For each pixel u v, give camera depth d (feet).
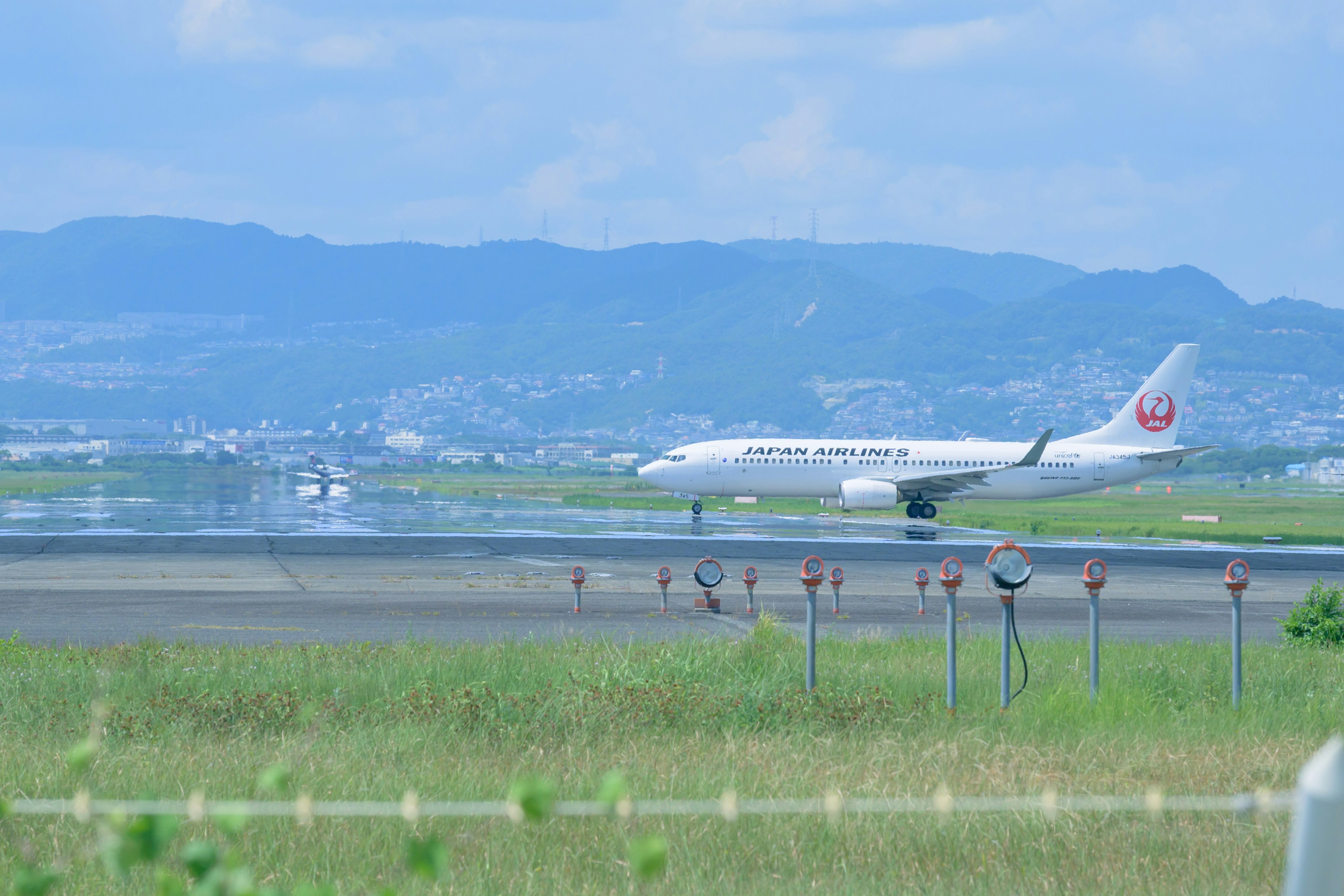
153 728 212.43
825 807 150.41
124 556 616.80
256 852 139.54
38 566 567.59
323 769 176.45
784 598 481.87
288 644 346.74
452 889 129.80
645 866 64.03
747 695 236.43
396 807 141.18
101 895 126.52
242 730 212.43
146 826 67.82
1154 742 209.26
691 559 635.25
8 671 261.44
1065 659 300.81
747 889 133.80
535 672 263.70
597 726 212.84
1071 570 622.13
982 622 426.92
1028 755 196.65
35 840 140.05
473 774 176.24
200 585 497.05
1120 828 155.43
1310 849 65.00
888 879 137.49
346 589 486.38
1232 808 140.87
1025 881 138.51
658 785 169.68
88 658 285.43
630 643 302.25
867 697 235.61
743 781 172.45
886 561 647.56
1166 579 592.60
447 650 304.71
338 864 137.39
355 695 240.73
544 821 147.74
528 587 499.10
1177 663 299.99
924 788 172.65
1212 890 135.95
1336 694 266.36
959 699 247.91
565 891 131.85
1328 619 377.30
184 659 284.41
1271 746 211.00
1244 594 540.93
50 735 205.77
